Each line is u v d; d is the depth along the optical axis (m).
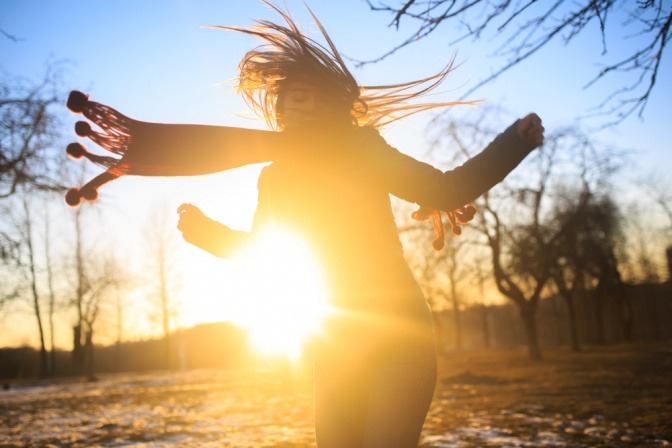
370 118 2.38
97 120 1.92
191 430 8.95
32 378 43.97
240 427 9.20
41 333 41.56
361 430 2.08
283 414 10.90
